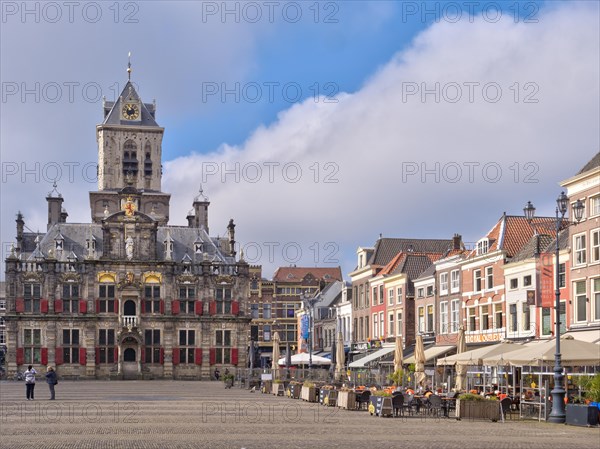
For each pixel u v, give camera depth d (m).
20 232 135.62
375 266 104.12
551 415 40.84
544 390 46.94
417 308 89.00
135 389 87.00
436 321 83.31
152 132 154.12
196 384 108.31
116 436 31.58
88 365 125.31
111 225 128.62
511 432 35.06
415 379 58.22
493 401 42.56
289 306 160.62
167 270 129.25
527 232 72.12
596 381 39.81
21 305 124.50
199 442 29.39
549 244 65.81
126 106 154.12
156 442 29.31
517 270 67.31
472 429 36.47
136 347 127.56
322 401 55.59
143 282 128.50
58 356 124.81
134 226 128.88
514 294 67.69
